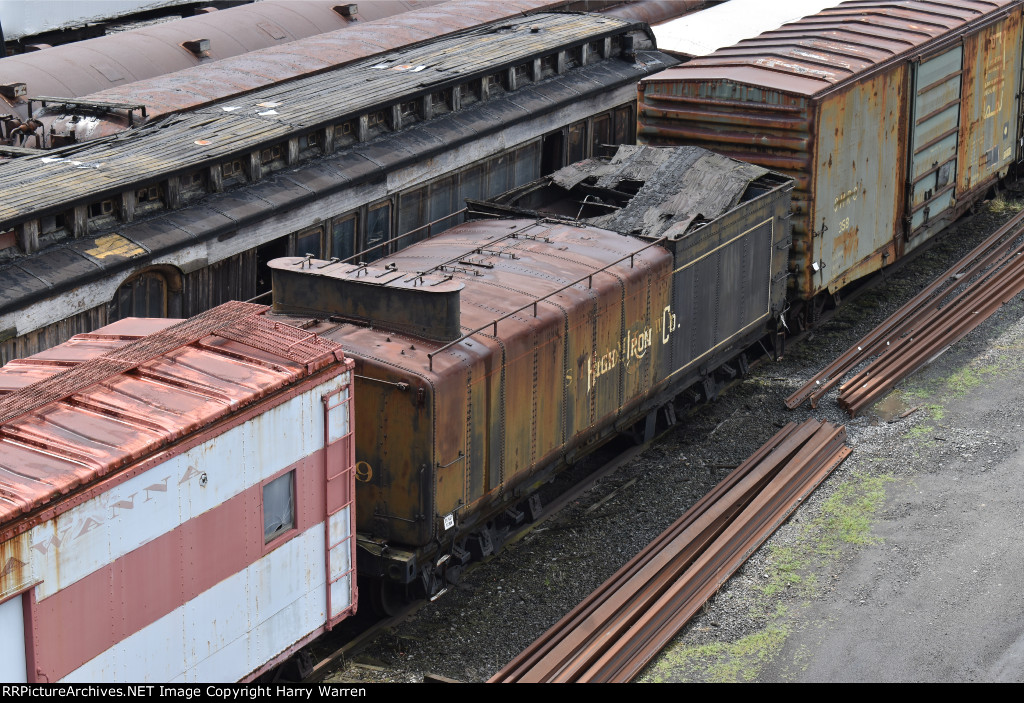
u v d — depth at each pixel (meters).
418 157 19.45
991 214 26.83
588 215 18.98
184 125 18.20
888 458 17.02
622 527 15.84
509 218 17.61
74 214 15.02
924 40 22.36
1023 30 26.34
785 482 15.98
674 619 13.39
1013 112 26.83
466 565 14.87
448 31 26.83
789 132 19.20
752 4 30.97
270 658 11.33
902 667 12.51
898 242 22.84
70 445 9.65
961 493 15.95
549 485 17.00
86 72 23.47
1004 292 22.20
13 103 21.41
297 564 11.45
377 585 13.71
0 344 13.68
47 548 8.98
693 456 17.58
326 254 18.25
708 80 19.73
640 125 20.73
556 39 23.80
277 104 19.25
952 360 20.19
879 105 20.98
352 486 11.94
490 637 13.70
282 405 10.91
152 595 9.93
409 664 13.16
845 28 22.69
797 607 13.70
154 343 11.53
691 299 17.09
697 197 17.80
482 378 13.41
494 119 21.28
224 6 32.91
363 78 20.91
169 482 9.91
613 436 16.42
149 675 10.03
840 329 21.62
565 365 14.77
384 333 13.52
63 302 14.34
